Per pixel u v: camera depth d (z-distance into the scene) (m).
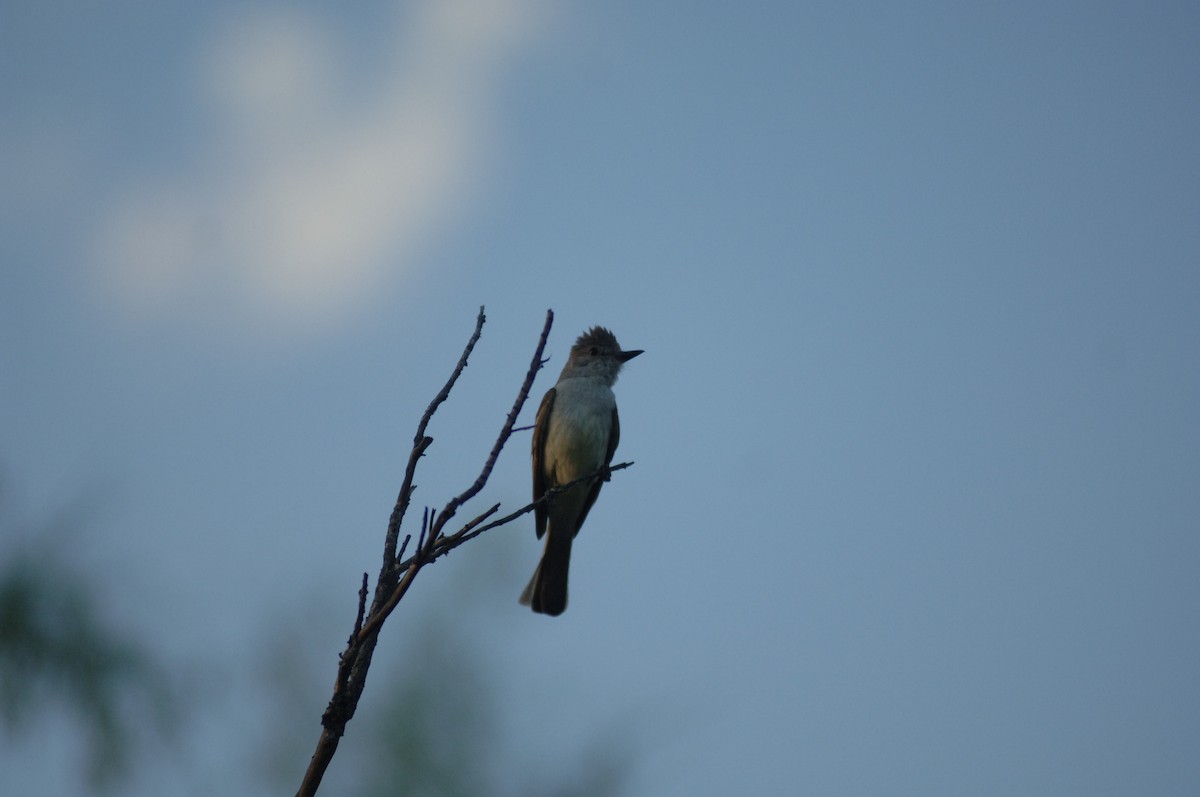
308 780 5.99
